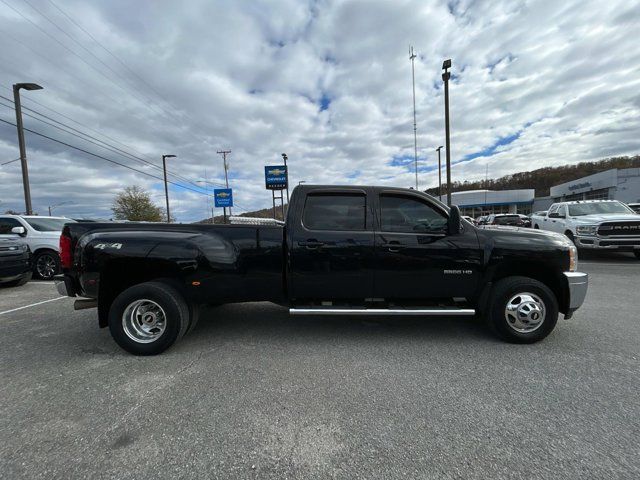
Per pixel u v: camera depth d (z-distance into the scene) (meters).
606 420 2.49
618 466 2.04
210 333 4.45
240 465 2.08
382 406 2.71
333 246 4.02
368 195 4.16
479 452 2.17
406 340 4.15
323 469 2.04
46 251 9.24
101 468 2.06
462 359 3.58
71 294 3.99
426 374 3.25
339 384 3.07
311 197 4.17
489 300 4.08
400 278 4.06
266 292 4.06
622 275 8.29
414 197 4.18
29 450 2.22
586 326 4.55
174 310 3.71
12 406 2.75
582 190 44.09
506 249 4.00
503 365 3.42
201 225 4.05
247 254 3.98
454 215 3.91
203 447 2.25
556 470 2.01
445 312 3.98
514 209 60.72
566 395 2.84
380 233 4.07
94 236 3.86
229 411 2.66
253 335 4.37
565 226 11.90
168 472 2.03
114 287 4.03
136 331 3.79
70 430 2.44
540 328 3.92
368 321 4.92
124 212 48.22
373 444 2.26
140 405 2.75
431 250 4.03
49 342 4.20
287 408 2.69
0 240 7.46
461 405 2.71
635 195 36.06
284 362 3.55
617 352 3.71
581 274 3.96
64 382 3.15
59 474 2.01
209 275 3.90
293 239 4.03
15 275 7.62
